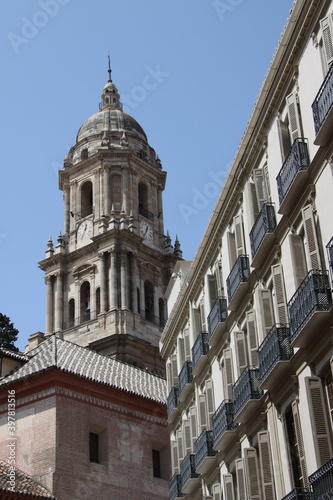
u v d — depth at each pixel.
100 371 45.91
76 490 39.03
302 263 24.19
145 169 81.31
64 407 40.53
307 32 24.59
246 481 26.88
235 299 30.09
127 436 43.16
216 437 31.38
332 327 21.50
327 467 20.30
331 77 21.70
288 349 24.42
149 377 50.66
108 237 72.69
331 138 22.09
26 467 39.44
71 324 72.94
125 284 71.06
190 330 39.22
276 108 27.19
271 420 25.97
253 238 28.09
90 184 79.94
